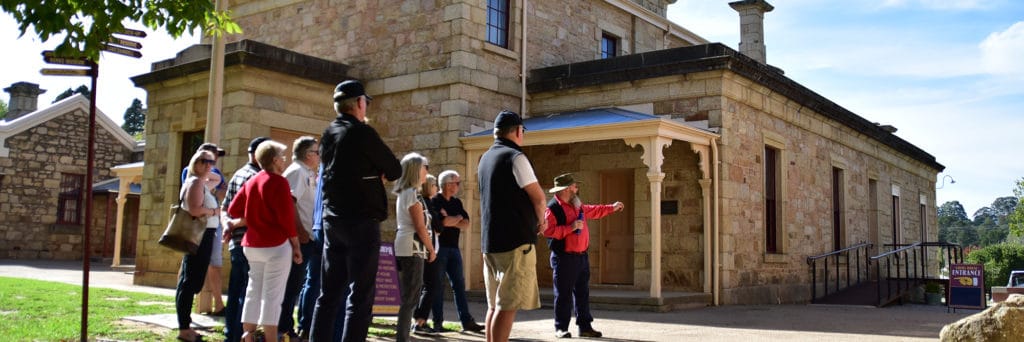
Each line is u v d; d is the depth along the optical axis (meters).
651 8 19.12
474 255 13.12
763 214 13.63
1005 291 12.77
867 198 19.11
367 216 4.85
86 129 26.20
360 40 14.81
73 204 25.53
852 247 16.42
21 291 10.43
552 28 15.47
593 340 7.61
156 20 7.27
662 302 10.88
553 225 7.49
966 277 13.03
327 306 4.88
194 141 13.69
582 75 13.91
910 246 15.85
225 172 12.51
